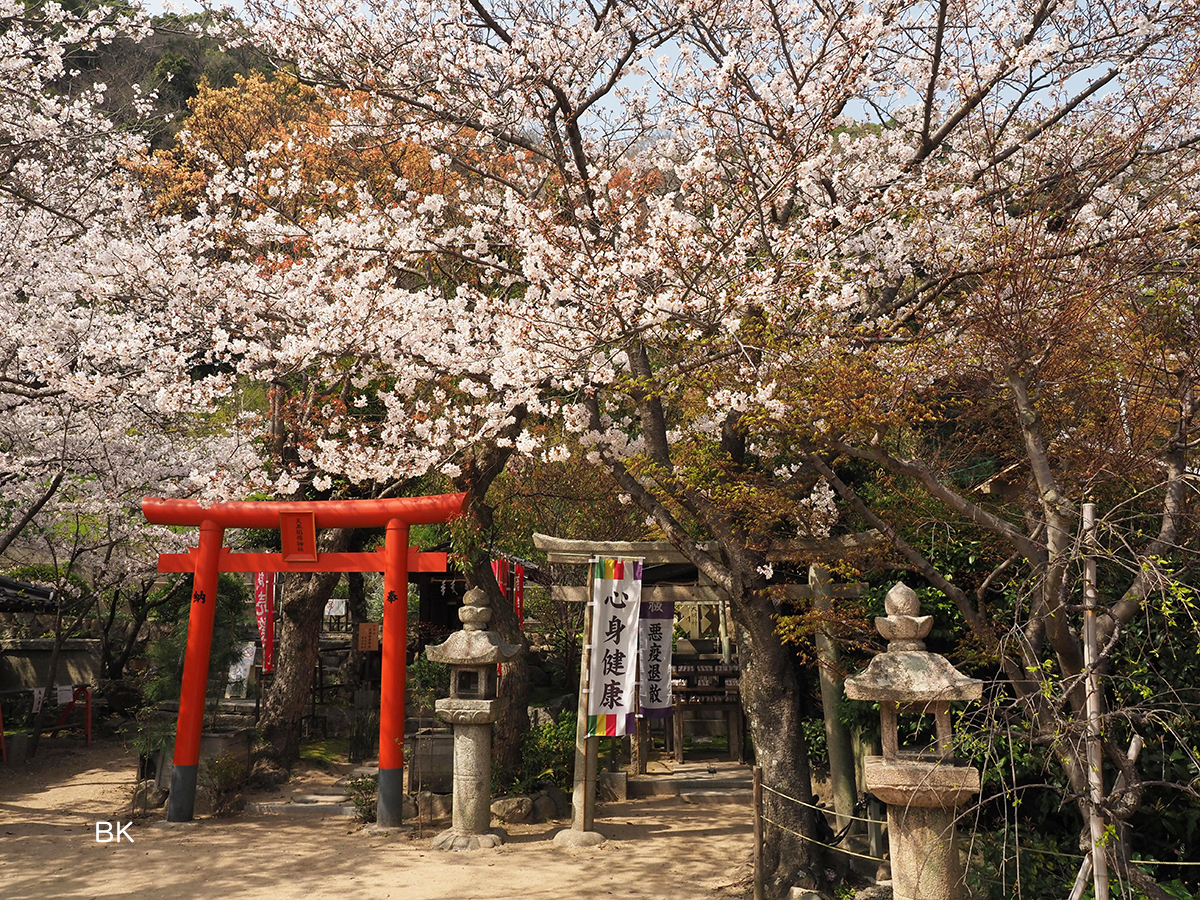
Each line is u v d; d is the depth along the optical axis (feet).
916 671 18.51
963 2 28.55
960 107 30.01
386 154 46.62
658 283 26.30
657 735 49.93
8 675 56.29
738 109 27.66
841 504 32.14
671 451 29.14
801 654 27.20
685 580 41.22
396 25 33.01
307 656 41.09
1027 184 24.25
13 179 39.40
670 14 31.09
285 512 34.06
